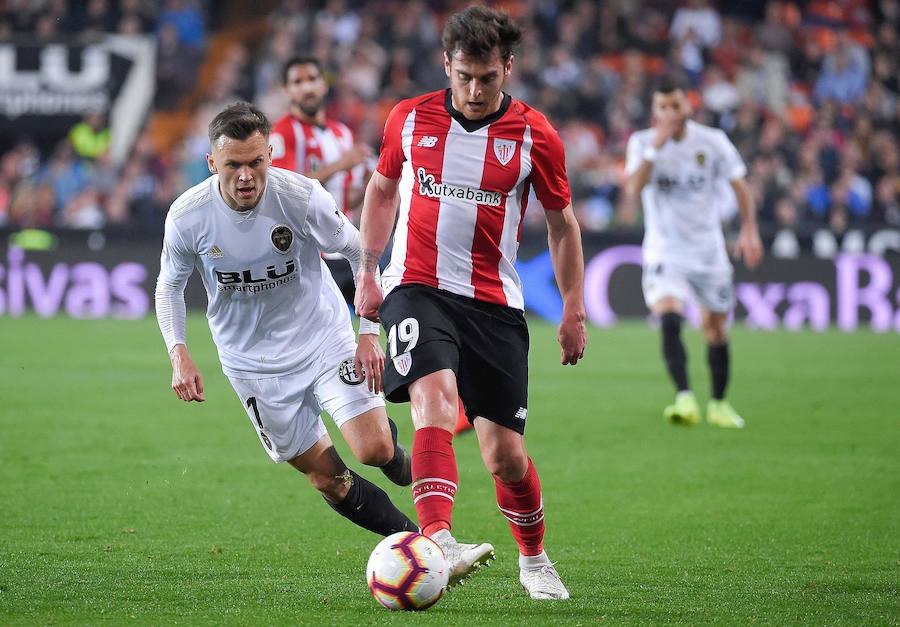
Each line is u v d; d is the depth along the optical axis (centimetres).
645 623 1411
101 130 6844
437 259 1571
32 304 5778
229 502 2188
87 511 2091
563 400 3562
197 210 1617
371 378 1600
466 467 2556
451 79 1548
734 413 3169
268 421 1716
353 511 1719
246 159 1542
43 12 7175
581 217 6400
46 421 3044
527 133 1557
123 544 1855
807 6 7888
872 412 3369
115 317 5684
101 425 3002
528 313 5731
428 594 1422
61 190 6525
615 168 6556
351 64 7031
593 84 7006
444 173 1564
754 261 3312
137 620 1409
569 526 2039
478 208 1562
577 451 2762
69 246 5781
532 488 1550
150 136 7169
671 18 7819
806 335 5391
